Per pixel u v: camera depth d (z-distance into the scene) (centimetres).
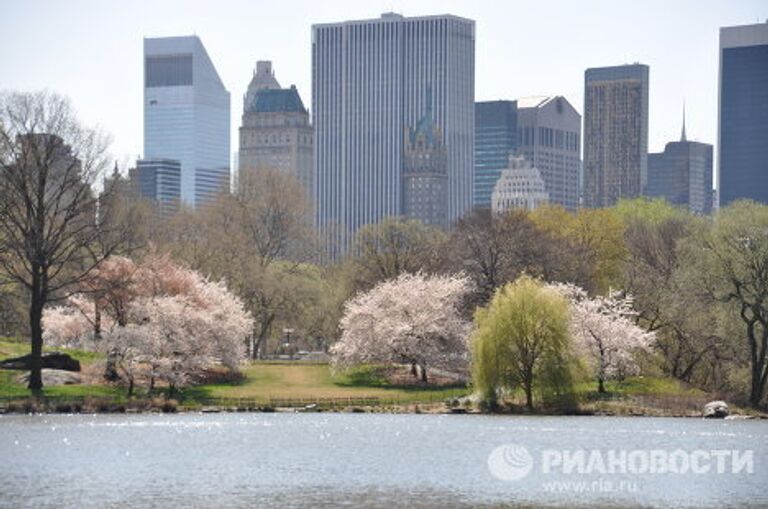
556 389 16050
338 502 10438
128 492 10744
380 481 11356
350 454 12750
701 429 14812
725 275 17350
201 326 17525
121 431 14138
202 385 17862
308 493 10781
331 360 19475
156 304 17250
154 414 15750
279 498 10556
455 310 19325
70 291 18725
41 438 13512
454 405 16738
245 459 12406
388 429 14550
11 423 14575
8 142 16050
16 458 12306
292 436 13962
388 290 19350
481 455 12738
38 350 16325
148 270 18150
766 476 11888
